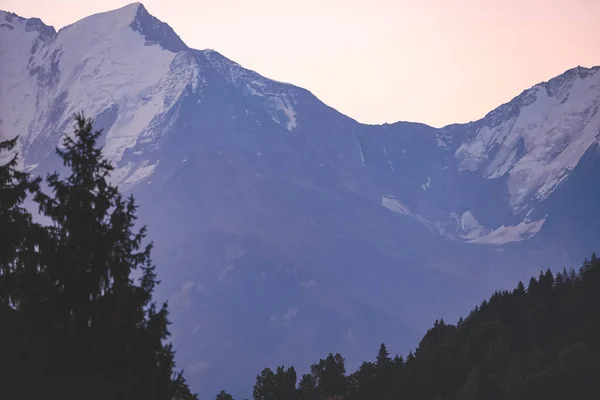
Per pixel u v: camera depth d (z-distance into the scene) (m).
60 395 83.94
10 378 84.31
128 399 85.56
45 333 87.00
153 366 88.25
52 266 88.88
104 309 87.75
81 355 85.94
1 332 86.38
